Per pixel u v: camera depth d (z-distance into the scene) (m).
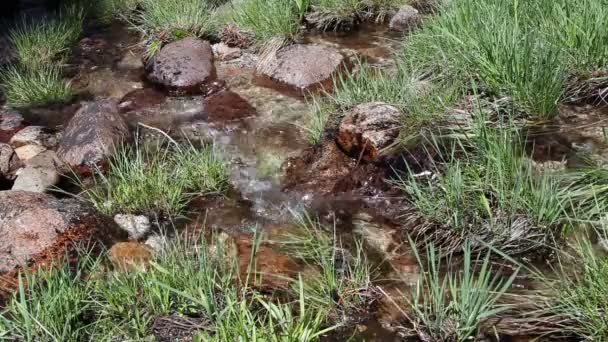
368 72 5.06
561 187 3.50
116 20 7.31
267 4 6.43
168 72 5.61
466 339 2.74
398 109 4.22
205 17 6.55
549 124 4.13
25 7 7.66
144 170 4.17
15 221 3.38
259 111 5.13
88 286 2.95
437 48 4.82
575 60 4.42
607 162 3.66
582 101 4.37
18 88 5.54
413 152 3.92
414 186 3.55
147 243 3.58
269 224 3.74
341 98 4.64
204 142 4.72
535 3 4.98
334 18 6.57
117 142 4.59
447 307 2.80
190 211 3.90
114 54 6.43
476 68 4.48
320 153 4.28
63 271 2.91
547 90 4.07
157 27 6.47
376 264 3.31
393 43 6.14
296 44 6.09
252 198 4.01
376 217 3.72
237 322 2.63
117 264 3.29
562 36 4.50
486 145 3.67
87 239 3.41
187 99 5.43
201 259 3.00
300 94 5.36
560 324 2.73
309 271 3.24
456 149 3.88
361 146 4.09
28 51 6.24
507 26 4.61
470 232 3.36
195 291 2.90
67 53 6.41
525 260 3.18
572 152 3.84
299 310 2.96
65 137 4.69
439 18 5.25
